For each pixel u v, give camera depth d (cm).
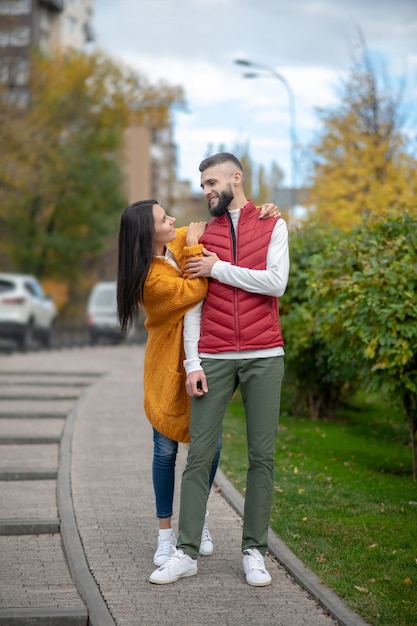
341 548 564
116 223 4078
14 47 3888
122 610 466
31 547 594
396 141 2130
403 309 748
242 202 521
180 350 523
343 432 1082
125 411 1119
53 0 5584
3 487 751
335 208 1945
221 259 506
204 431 510
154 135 7794
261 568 506
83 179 3869
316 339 1087
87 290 4266
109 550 568
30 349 2188
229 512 663
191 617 456
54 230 4062
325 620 453
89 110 4000
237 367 509
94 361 1847
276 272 498
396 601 469
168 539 538
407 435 1077
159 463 536
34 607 474
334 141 2191
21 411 1118
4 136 3397
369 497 711
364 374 864
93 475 772
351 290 789
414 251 791
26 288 2425
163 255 530
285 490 727
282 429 1080
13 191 3606
